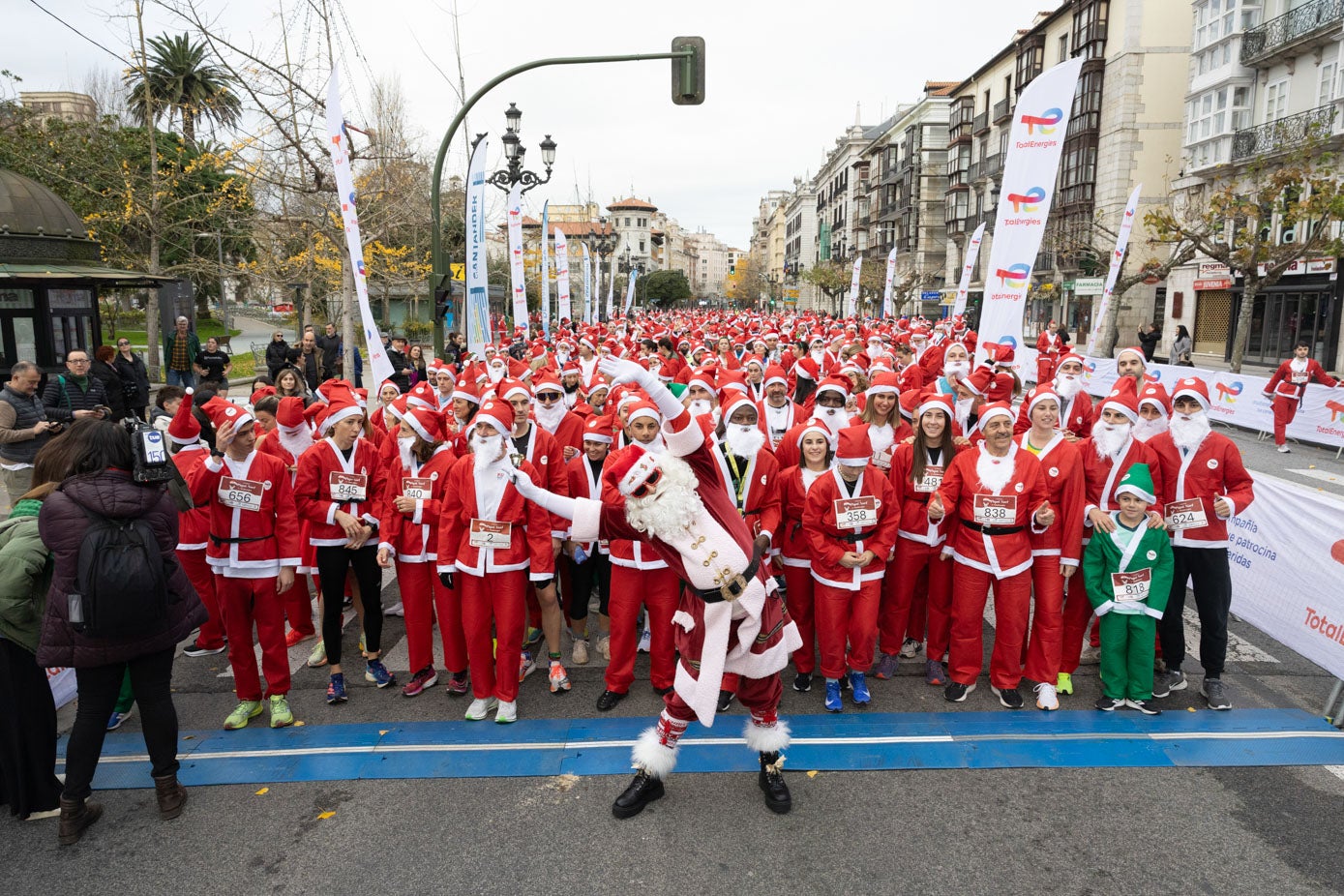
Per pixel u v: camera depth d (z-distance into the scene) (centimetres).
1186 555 532
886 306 5553
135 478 397
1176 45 3525
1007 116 4697
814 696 555
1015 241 846
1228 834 396
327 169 1739
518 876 374
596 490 596
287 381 856
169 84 3153
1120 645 517
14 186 1407
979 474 516
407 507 540
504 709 518
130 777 461
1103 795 430
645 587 532
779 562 632
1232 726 503
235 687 543
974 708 532
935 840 395
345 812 424
